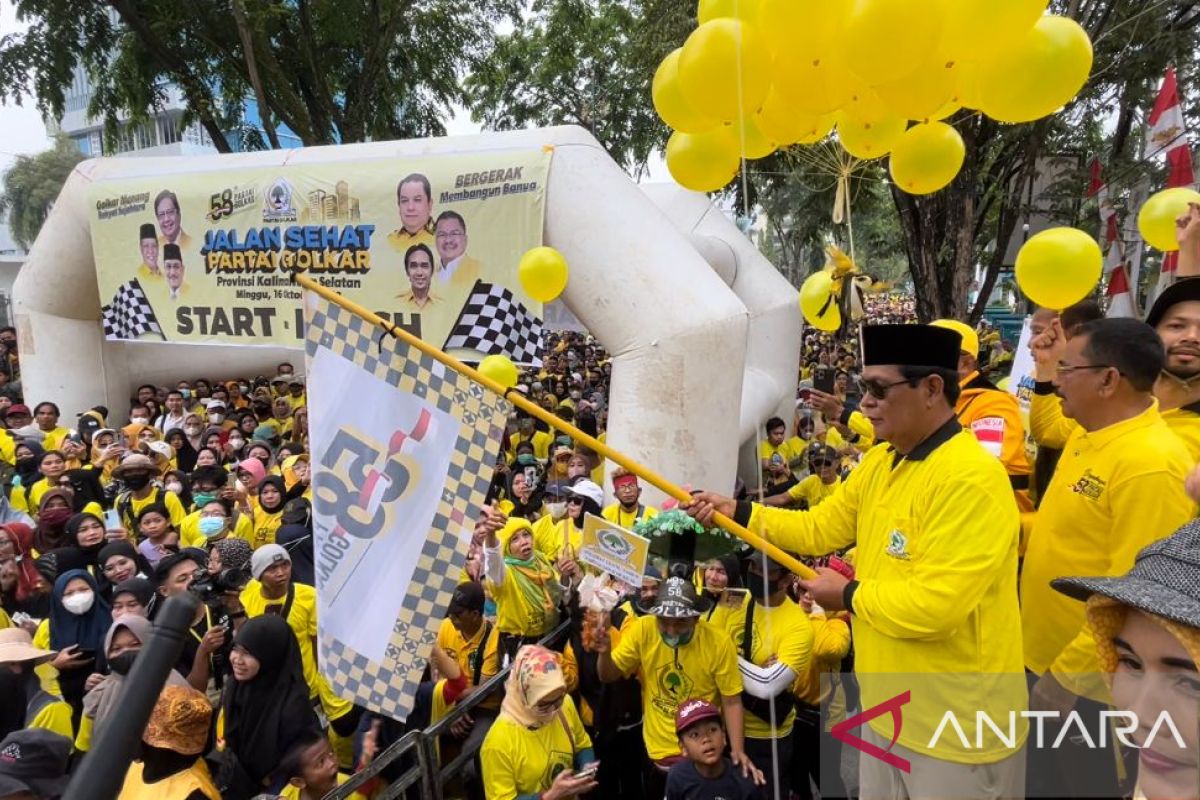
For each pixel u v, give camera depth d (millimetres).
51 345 11203
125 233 9797
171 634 905
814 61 2662
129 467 6945
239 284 8969
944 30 2521
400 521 3076
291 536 5375
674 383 6328
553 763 3275
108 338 10281
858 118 3072
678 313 6363
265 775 3033
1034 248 2814
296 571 5266
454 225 7414
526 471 7539
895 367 2074
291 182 8375
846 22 2496
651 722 3578
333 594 3094
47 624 4457
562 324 13523
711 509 2621
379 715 3756
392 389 3098
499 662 4113
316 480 3123
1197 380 2643
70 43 15773
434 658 3766
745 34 2639
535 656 3270
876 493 2252
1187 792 1188
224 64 16625
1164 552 1268
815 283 4488
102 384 11703
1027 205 11906
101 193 9953
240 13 13781
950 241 11625
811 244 17734
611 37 20719
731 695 3393
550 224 6938
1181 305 2654
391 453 3082
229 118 17766
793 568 2434
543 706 3207
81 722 3855
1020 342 4387
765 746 3449
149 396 12281
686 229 10969
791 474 8430
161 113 19547
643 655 3576
